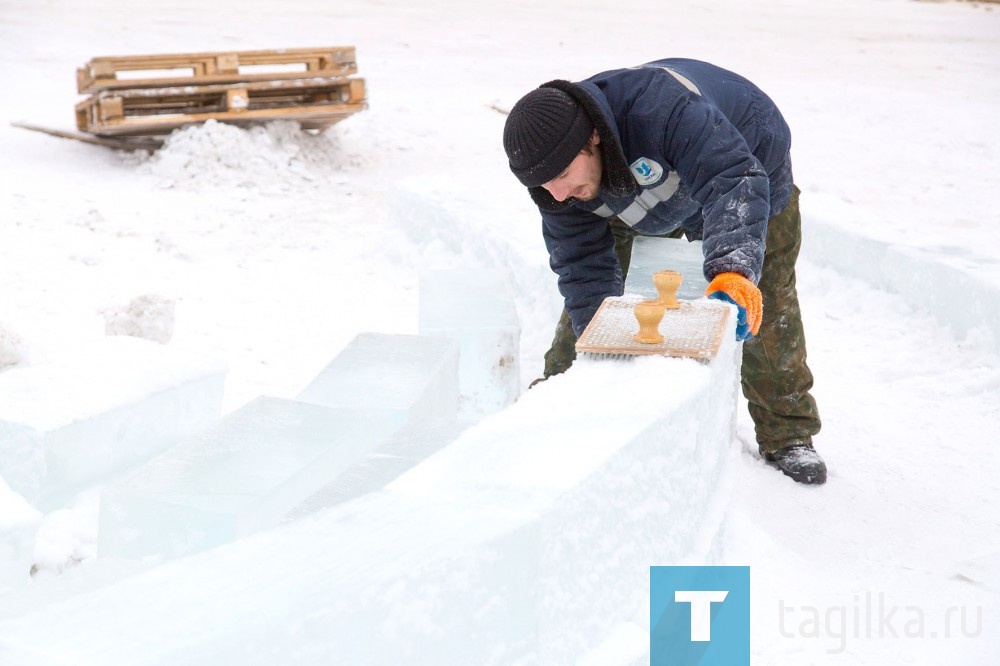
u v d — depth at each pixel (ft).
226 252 22.11
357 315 18.79
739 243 8.99
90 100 29.07
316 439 9.30
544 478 6.03
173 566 5.00
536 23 55.77
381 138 34.76
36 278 19.25
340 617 4.65
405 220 24.13
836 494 12.57
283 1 55.21
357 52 46.78
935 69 53.47
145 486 8.22
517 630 5.65
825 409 15.37
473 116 38.24
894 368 16.80
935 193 30.73
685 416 7.56
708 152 9.18
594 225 10.89
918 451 13.91
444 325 14.08
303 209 26.09
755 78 47.85
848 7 71.36
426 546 5.20
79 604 4.63
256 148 29.19
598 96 9.14
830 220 21.29
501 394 14.23
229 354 16.43
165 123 28.68
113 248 21.50
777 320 12.41
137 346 12.40
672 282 8.82
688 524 8.20
